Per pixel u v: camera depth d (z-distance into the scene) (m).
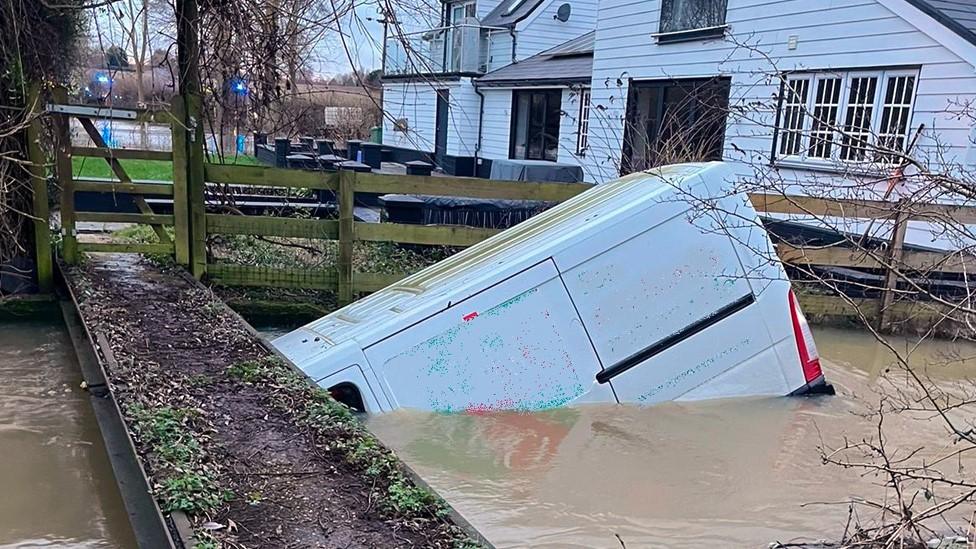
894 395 5.50
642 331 4.96
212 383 4.19
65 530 3.43
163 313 5.66
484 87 20.92
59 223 7.86
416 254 9.01
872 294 8.20
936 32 8.93
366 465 3.28
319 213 10.06
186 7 6.96
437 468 4.12
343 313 5.48
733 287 5.14
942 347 7.35
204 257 7.20
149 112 6.81
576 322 4.84
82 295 5.96
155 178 14.93
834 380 6.10
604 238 4.89
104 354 4.61
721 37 12.16
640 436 4.66
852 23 10.04
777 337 5.25
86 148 6.80
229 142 9.78
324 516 2.85
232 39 7.67
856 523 3.30
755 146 11.53
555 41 22.58
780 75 6.27
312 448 3.46
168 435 3.43
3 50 6.23
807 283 7.86
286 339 5.34
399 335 4.59
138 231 9.69
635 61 14.35
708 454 4.44
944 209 6.33
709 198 4.81
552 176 14.17
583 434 4.64
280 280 7.33
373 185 7.24
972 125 8.54
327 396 4.07
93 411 4.65
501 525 3.57
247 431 3.60
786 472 4.23
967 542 2.90
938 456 4.47
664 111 13.70
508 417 4.68
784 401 5.27
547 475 4.10
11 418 4.57
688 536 3.53
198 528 2.68
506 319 4.75
